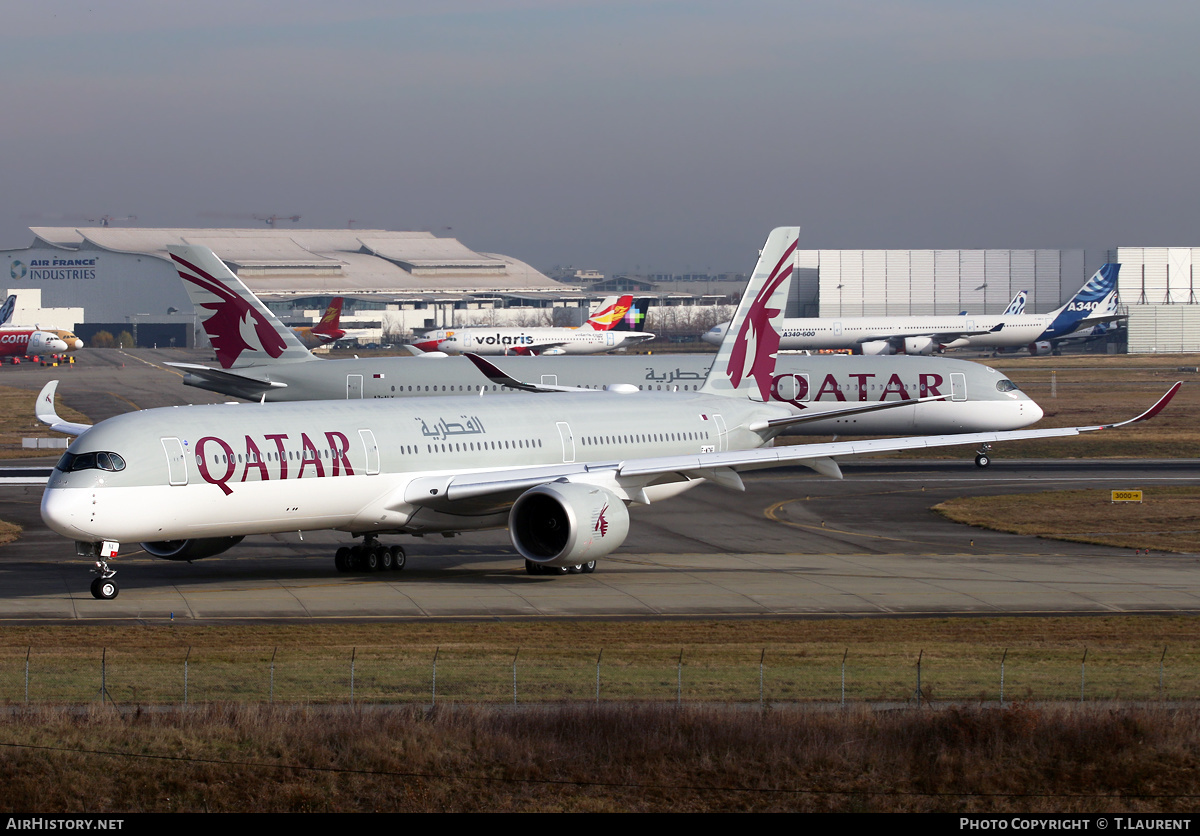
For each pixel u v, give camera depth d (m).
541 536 177.12
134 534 152.38
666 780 91.19
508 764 92.44
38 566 183.88
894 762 93.88
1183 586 171.88
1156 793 89.25
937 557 198.12
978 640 135.62
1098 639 136.75
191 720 98.56
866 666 120.00
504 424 191.00
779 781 91.06
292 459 164.50
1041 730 97.19
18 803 86.12
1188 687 111.56
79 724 97.12
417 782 89.75
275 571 182.12
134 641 131.00
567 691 108.38
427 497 174.62
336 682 111.44
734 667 119.00
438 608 152.62
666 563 191.62
